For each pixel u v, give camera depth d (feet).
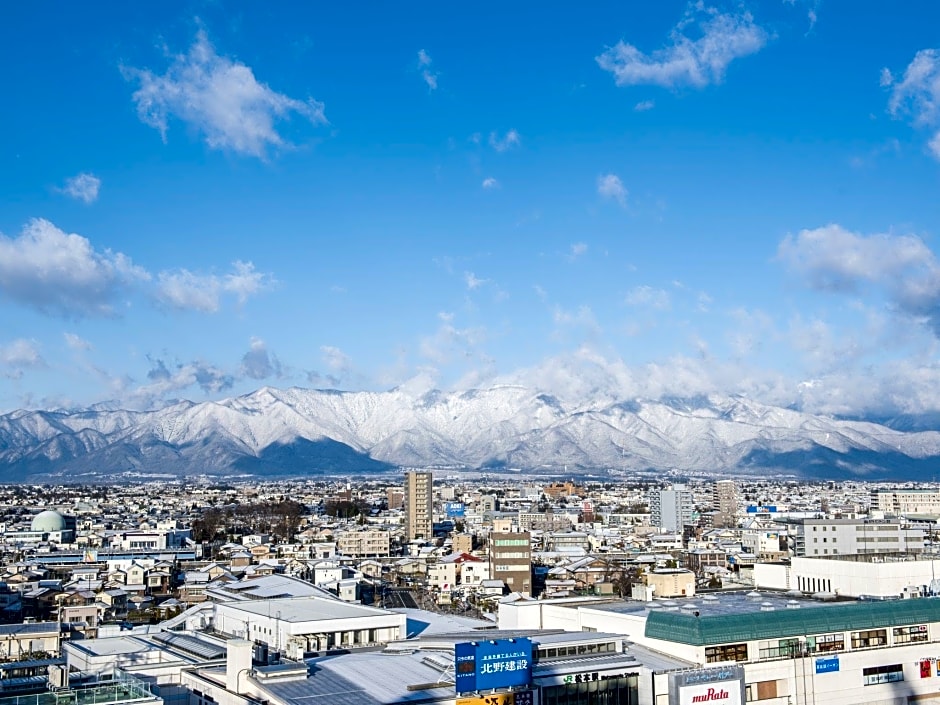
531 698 338.75
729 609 452.76
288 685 340.18
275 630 450.30
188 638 460.14
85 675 354.54
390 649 400.06
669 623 400.67
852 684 414.41
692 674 364.17
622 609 456.04
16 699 297.33
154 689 369.71
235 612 493.36
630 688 360.48
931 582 508.53
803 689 402.11
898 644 428.15
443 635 421.59
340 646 447.01
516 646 337.11
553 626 474.49
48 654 552.82
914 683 428.56
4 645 552.82
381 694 330.75
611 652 380.17
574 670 351.25
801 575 551.18
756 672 393.29
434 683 341.62
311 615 464.24
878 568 506.48
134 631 579.89
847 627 415.85
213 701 356.79
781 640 402.52
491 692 331.36
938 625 439.63
